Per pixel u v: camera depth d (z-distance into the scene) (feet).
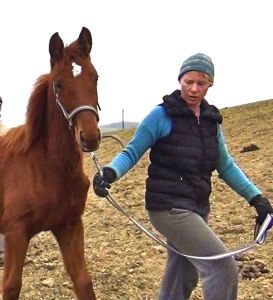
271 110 85.20
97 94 14.07
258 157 41.81
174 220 12.26
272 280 17.93
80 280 15.02
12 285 14.60
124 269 19.86
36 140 15.01
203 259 11.75
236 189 13.24
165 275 13.66
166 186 12.41
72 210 15.19
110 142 75.87
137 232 24.41
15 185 14.93
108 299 17.44
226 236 23.06
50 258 21.71
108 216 27.63
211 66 12.26
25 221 14.79
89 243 23.41
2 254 21.57
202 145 12.42
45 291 18.38
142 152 12.52
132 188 34.37
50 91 14.69
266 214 12.79
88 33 14.34
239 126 70.23
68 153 14.60
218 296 11.68
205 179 12.66
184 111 12.26
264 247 21.08
